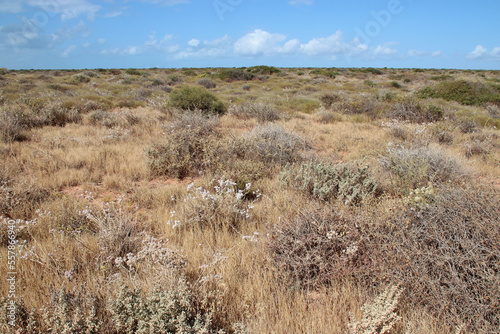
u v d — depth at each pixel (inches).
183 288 99.1
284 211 172.2
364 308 99.5
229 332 97.7
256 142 275.1
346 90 976.9
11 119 340.8
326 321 99.2
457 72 2124.8
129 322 91.7
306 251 124.0
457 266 106.0
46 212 169.6
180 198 199.8
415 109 517.7
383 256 113.5
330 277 116.6
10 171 220.5
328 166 215.8
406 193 185.9
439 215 120.5
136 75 1697.8
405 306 102.4
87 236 151.6
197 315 93.4
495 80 1451.8
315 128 429.7
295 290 114.7
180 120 370.0
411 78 1628.9
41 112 418.9
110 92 873.5
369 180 193.5
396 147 280.2
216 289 106.7
